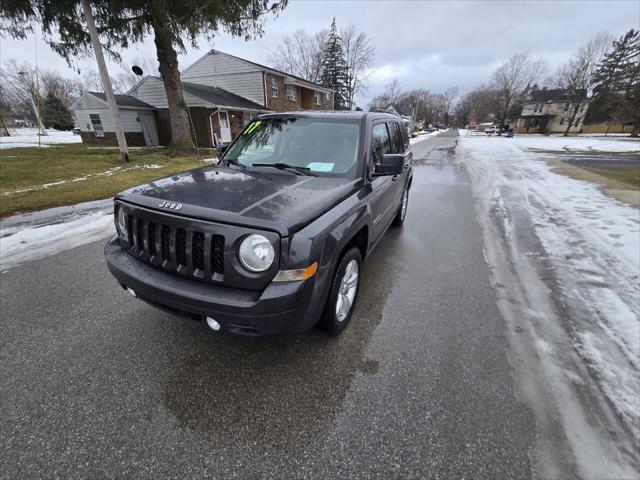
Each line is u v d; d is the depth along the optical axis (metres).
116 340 2.51
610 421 1.86
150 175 9.34
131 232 2.24
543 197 7.28
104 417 1.85
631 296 3.19
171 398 1.99
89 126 21.52
